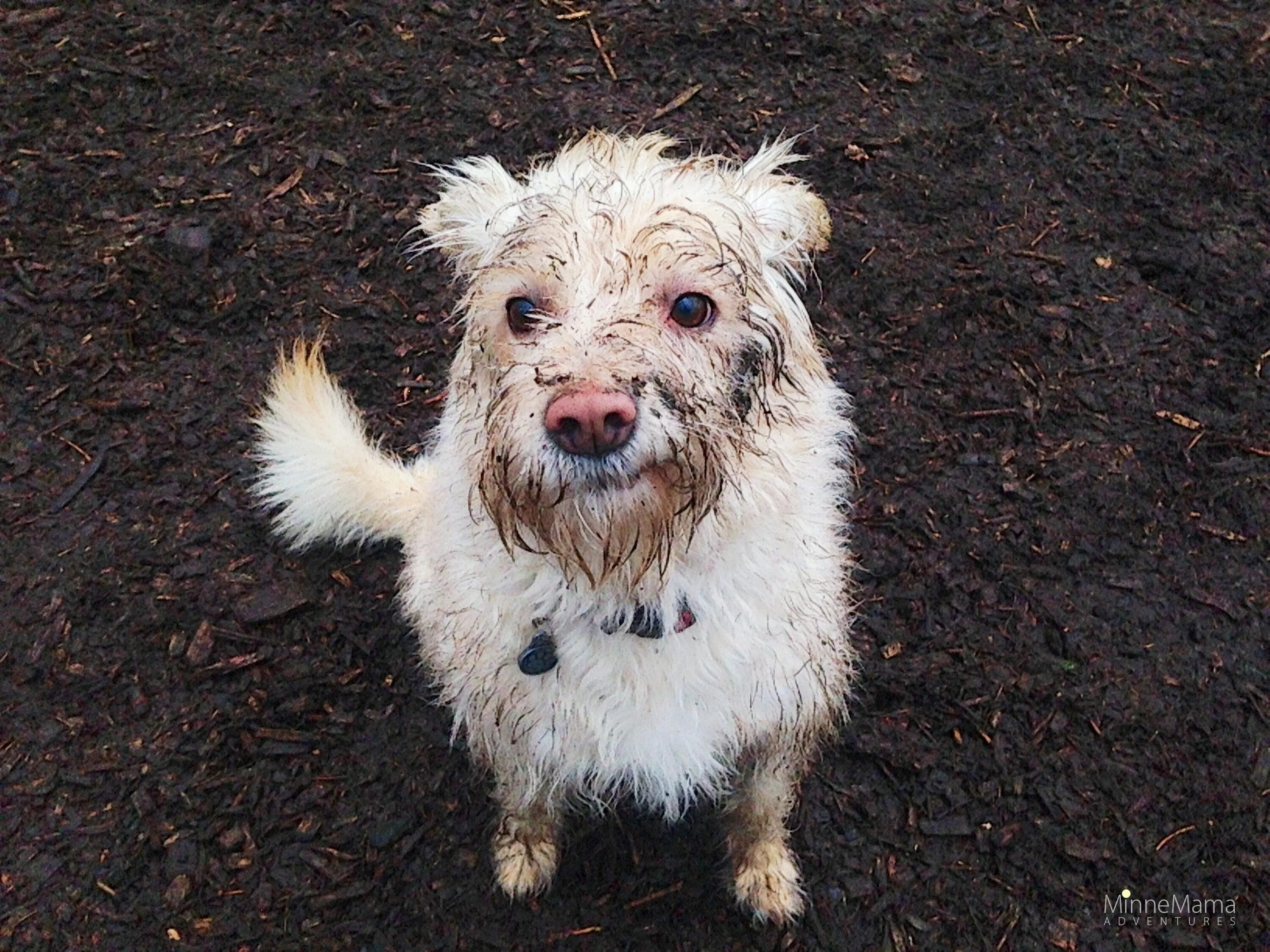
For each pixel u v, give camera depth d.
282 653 0.81
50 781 0.74
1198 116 1.19
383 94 1.17
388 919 0.70
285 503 0.87
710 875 0.72
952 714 0.79
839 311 1.01
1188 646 0.82
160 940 0.68
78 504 0.88
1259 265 1.05
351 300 1.02
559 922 0.70
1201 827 0.73
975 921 0.70
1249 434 0.94
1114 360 0.98
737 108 1.17
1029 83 1.20
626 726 0.58
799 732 0.63
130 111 1.14
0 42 1.17
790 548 0.56
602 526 0.48
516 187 0.59
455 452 0.57
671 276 0.48
